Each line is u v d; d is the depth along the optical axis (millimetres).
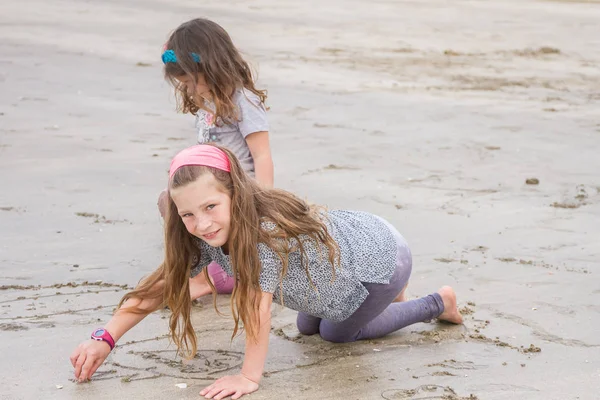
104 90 12219
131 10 21703
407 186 8055
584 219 7109
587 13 25391
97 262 5902
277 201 4055
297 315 4930
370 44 18203
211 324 4902
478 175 8523
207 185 3832
